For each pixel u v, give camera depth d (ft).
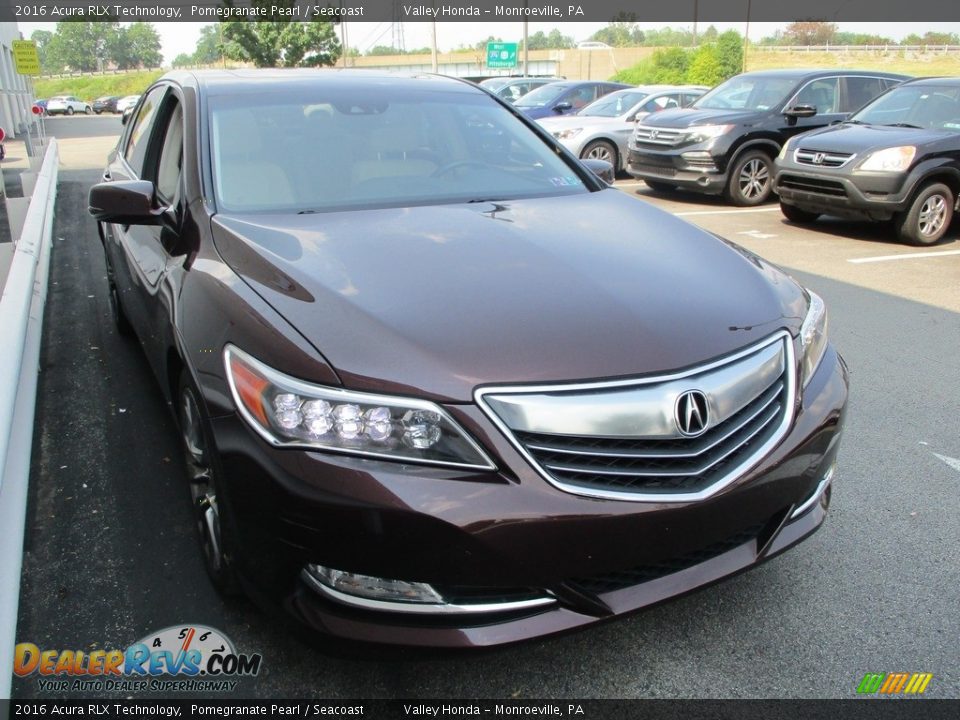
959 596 8.82
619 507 6.42
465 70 210.79
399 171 10.66
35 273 17.13
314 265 7.84
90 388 14.11
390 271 7.75
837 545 9.76
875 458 11.94
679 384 6.74
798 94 35.45
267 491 6.47
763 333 7.59
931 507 10.61
